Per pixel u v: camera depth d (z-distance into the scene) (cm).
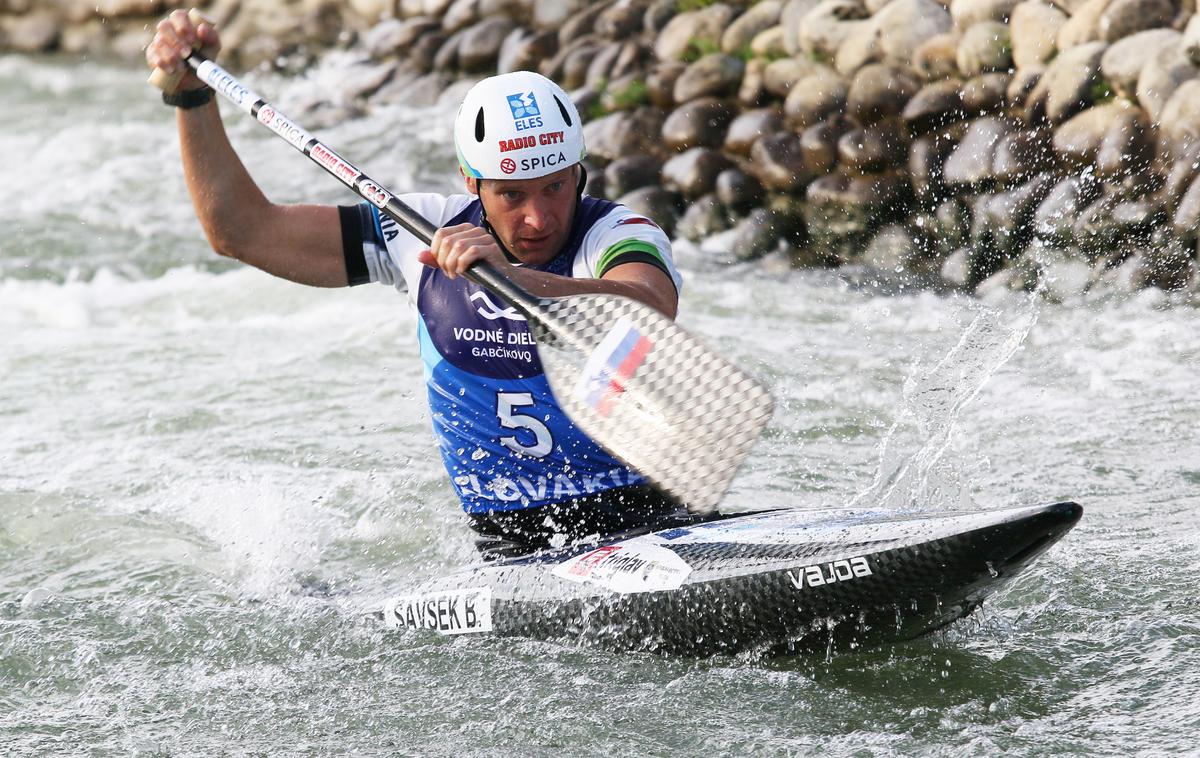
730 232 3350
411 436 2144
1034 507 1140
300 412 2277
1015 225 2955
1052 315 2728
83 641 1396
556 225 1279
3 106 4959
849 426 2134
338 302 3022
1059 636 1320
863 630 1219
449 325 1353
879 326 2738
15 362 2627
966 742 1120
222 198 1383
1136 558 1510
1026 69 3064
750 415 1144
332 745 1173
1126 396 2233
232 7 5122
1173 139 2784
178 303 3095
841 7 3444
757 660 1262
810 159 3303
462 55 4431
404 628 1405
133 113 4800
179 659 1359
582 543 1389
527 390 1345
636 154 3628
